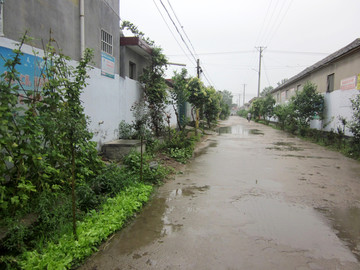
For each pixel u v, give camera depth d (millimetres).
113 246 3430
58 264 2846
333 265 3021
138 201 4797
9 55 4047
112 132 8328
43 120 3852
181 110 21484
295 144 13883
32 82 4711
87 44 6809
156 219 4254
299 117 18047
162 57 10914
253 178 6805
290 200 5180
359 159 9391
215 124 29906
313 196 5426
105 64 7797
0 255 2928
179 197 5320
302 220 4250
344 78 13961
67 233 3426
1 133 3094
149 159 7938
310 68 19984
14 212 3434
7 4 4199
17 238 3018
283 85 28688
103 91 7680
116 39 8594
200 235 3711
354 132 10234
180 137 10891
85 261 3098
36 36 4922
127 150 7578
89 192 4320
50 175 4230
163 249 3348
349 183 6398
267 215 4434
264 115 34219
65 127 3441
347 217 4398
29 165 3746
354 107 10695
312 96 16766
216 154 10500
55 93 4266
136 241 3553
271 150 11695
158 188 5926
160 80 10945
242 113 76250
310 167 8172
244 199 5203
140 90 10688
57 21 5578
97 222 3764
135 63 10695
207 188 5930
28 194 3641
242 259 3123
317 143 14125
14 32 4359
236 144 13703
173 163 8289
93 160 5383
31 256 2912
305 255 3221
